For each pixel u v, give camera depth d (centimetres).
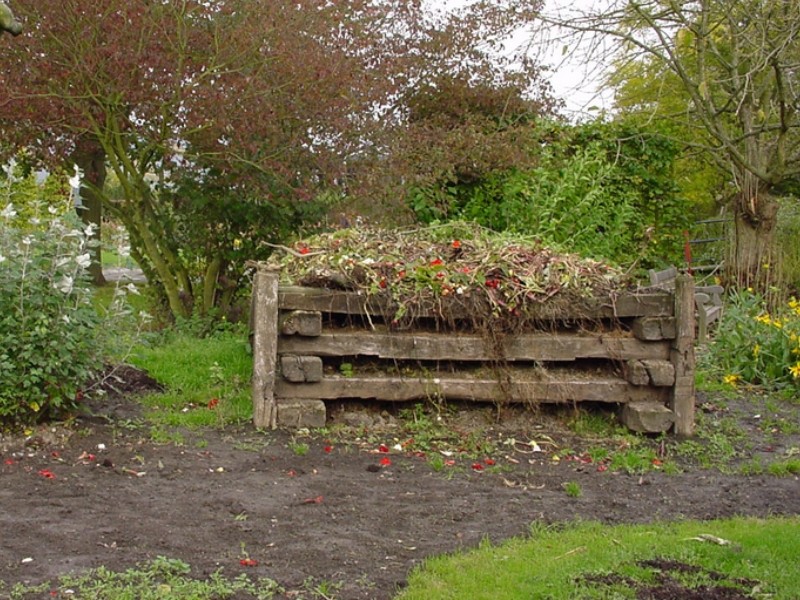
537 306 676
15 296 591
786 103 1334
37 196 962
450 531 477
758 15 1182
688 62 1446
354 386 662
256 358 646
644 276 1329
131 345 675
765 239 1450
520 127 1280
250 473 558
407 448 626
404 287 671
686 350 675
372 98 1068
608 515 513
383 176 1069
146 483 530
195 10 937
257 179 1023
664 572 422
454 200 1245
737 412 777
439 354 670
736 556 445
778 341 888
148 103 959
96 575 396
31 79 933
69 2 907
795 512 530
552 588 401
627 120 1409
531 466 606
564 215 1136
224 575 405
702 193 1948
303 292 660
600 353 682
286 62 960
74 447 588
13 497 495
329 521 482
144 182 1066
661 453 642
